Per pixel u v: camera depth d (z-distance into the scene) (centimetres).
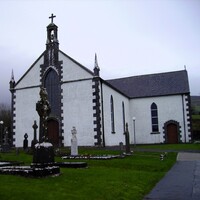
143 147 3981
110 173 1573
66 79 3641
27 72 3897
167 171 1822
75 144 2641
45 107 1584
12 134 3856
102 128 3497
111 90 4012
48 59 3778
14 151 3325
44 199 940
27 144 3531
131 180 1399
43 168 1352
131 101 5169
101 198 1038
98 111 3438
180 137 4878
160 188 1301
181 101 4956
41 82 3778
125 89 5344
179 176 1612
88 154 2611
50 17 3844
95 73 3497
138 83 5409
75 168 1734
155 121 5038
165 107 5009
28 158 2447
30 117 3791
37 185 1128
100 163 2097
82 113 3506
